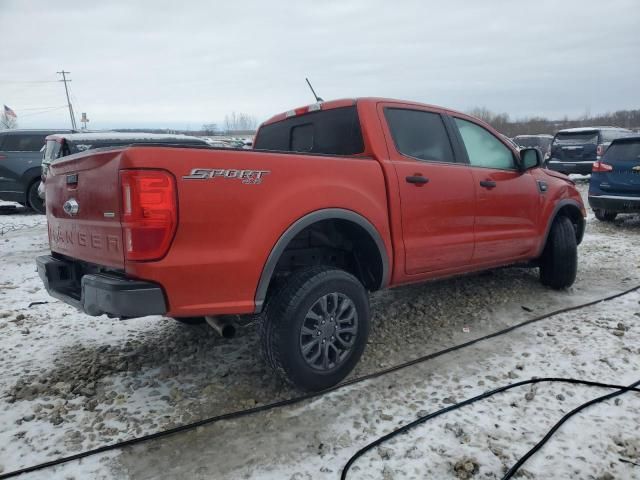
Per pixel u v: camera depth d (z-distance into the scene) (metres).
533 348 3.57
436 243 3.66
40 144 11.24
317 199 2.88
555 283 4.95
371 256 3.37
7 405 2.85
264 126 4.47
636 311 4.31
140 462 2.36
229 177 2.56
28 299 4.99
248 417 2.73
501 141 4.53
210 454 2.42
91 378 3.17
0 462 2.36
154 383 3.13
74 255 2.99
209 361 3.45
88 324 4.21
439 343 3.73
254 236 2.63
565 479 2.19
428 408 2.79
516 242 4.43
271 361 2.81
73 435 2.57
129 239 2.38
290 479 2.24
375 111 3.54
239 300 2.62
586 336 3.76
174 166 2.40
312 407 2.82
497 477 2.22
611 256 6.52
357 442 2.50
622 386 2.97
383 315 4.33
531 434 2.53
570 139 16.08
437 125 3.96
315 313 2.87
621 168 8.53
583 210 5.35
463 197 3.87
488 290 5.00
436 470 2.27
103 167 2.51
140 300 2.38
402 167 3.46
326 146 3.77
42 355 3.57
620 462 2.30
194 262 2.46
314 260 3.37
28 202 11.31
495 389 2.97
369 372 3.26
